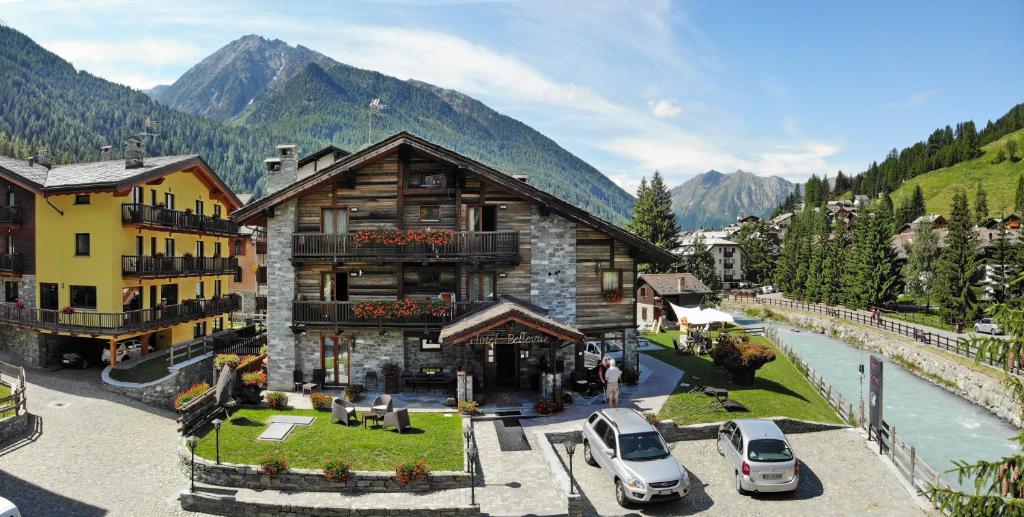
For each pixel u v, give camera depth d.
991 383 35.78
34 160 38.31
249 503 16.55
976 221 131.50
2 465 20.19
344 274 27.61
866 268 70.00
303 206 27.38
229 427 21.20
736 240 126.94
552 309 27.89
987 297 57.28
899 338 50.56
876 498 17.52
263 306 53.19
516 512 15.94
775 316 76.00
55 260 33.94
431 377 26.91
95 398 28.47
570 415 23.31
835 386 40.91
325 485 17.27
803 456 20.80
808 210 172.50
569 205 27.50
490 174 26.89
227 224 41.81
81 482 18.95
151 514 16.77
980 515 9.73
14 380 30.70
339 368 27.34
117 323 31.52
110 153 40.03
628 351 29.48
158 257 35.09
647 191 77.94
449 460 18.48
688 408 24.20
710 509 16.67
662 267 75.81
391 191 27.17
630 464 16.75
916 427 32.00
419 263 27.09
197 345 37.75
